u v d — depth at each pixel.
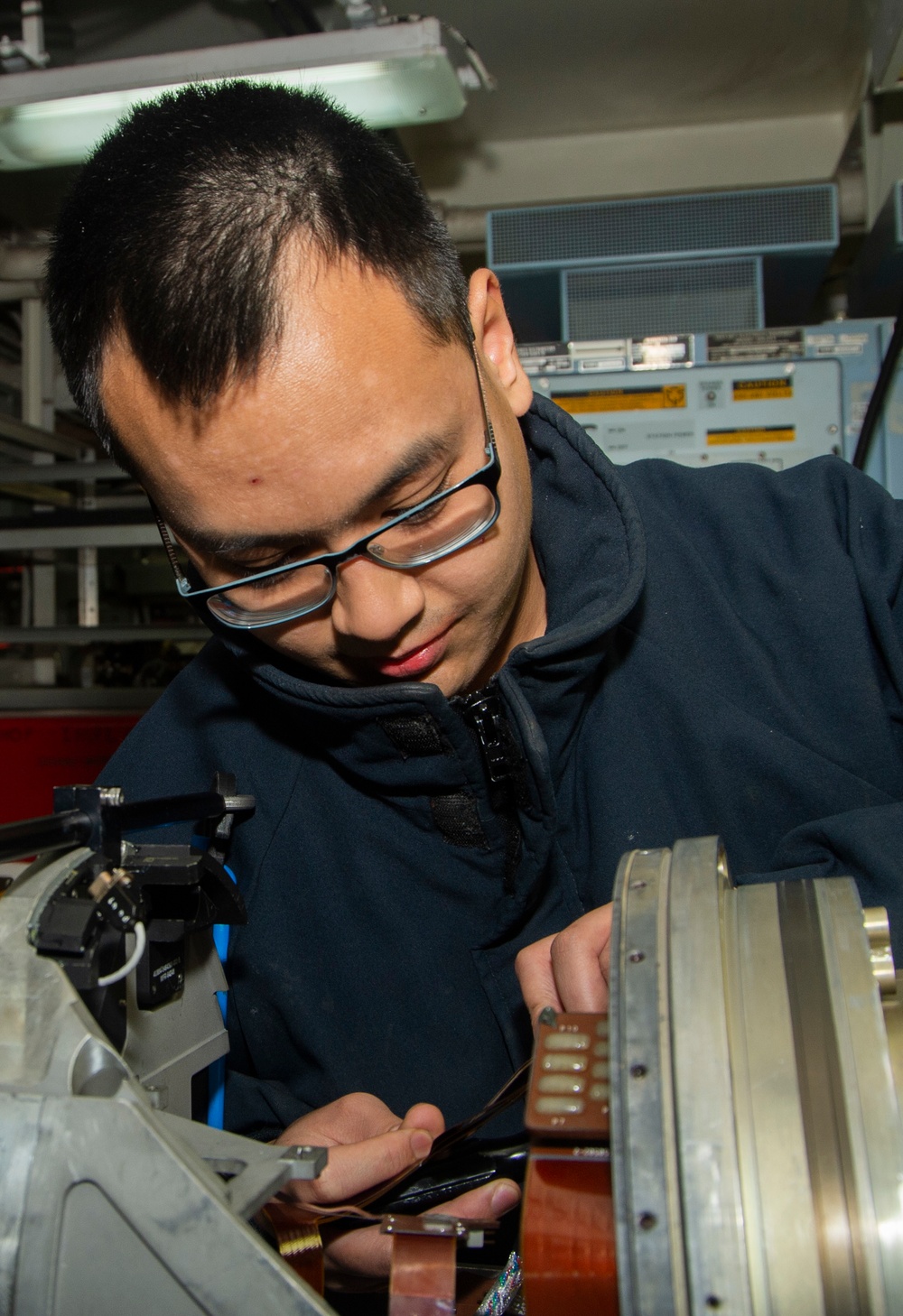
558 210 2.20
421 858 0.94
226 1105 0.97
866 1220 0.39
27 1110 0.44
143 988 0.60
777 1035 0.44
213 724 1.02
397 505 0.65
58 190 2.90
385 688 0.75
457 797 0.89
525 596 0.95
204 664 1.06
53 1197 0.43
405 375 0.61
